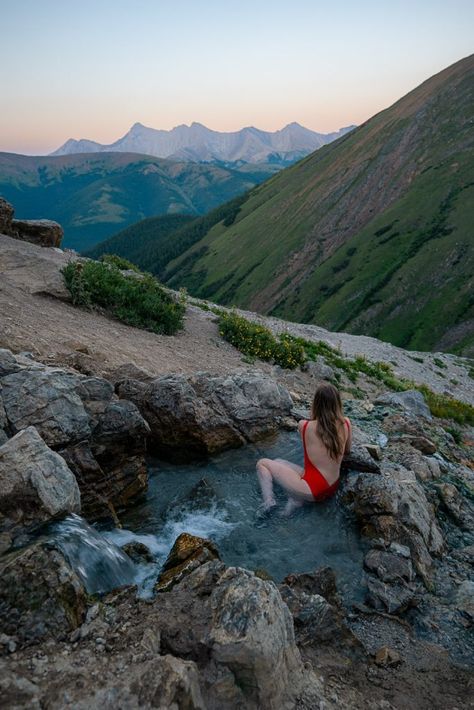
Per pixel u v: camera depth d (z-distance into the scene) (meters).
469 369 35.91
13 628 3.91
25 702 3.24
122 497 7.59
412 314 142.88
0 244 21.03
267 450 9.88
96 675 3.55
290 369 17.48
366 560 6.46
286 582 5.81
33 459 5.52
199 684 3.68
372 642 5.27
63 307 15.25
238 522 7.35
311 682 4.23
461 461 11.83
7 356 7.58
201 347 16.95
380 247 174.25
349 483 8.07
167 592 4.79
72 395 7.36
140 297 17.86
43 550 4.52
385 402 14.90
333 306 161.38
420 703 4.43
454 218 165.62
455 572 6.75
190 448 9.45
